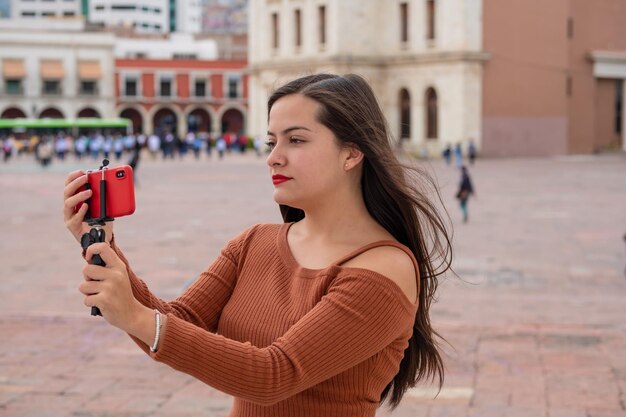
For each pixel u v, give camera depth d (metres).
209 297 3.05
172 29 169.25
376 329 2.64
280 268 2.91
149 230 21.84
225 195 31.81
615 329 10.74
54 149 68.75
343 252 2.83
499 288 13.77
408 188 2.95
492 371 8.88
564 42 59.50
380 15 59.62
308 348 2.57
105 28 111.62
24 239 20.42
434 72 56.81
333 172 2.82
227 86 93.00
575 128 61.44
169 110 93.25
